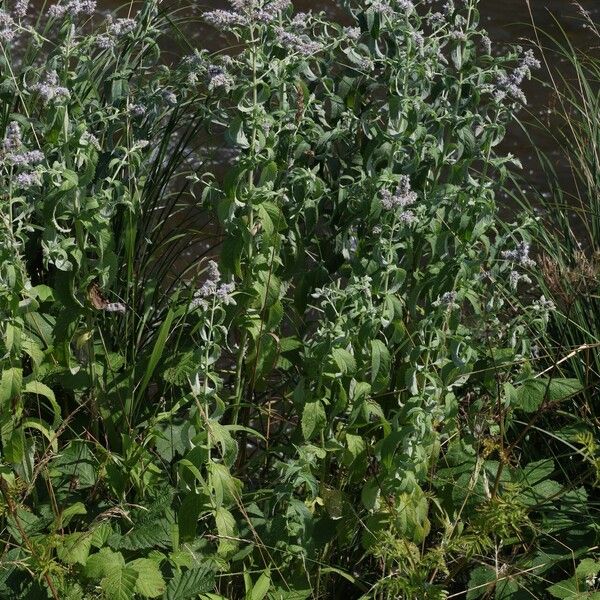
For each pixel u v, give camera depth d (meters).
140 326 3.67
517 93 3.35
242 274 3.29
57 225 3.14
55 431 3.32
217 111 3.51
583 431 3.67
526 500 3.47
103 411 3.35
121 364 3.49
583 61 6.75
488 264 3.41
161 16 4.68
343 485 3.41
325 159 3.56
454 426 3.30
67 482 3.32
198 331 3.48
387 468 3.08
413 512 3.15
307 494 3.31
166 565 3.14
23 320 3.24
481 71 3.43
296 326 3.63
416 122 3.29
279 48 3.31
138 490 3.25
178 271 5.15
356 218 3.36
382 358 3.08
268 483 3.53
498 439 3.54
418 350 3.12
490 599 3.26
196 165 5.44
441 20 3.47
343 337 3.08
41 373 3.29
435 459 3.37
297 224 3.58
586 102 5.64
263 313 3.22
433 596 3.06
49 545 2.90
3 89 3.45
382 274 3.14
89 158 3.15
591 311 4.11
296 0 7.30
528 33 7.46
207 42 6.50
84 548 2.95
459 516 3.24
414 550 3.08
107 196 3.18
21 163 2.99
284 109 3.30
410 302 3.29
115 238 3.70
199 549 3.17
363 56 3.53
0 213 2.99
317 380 3.14
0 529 3.20
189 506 3.02
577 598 3.11
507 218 6.09
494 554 3.39
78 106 3.38
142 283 3.82
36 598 2.98
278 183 3.42
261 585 3.00
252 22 3.15
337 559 3.45
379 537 3.16
